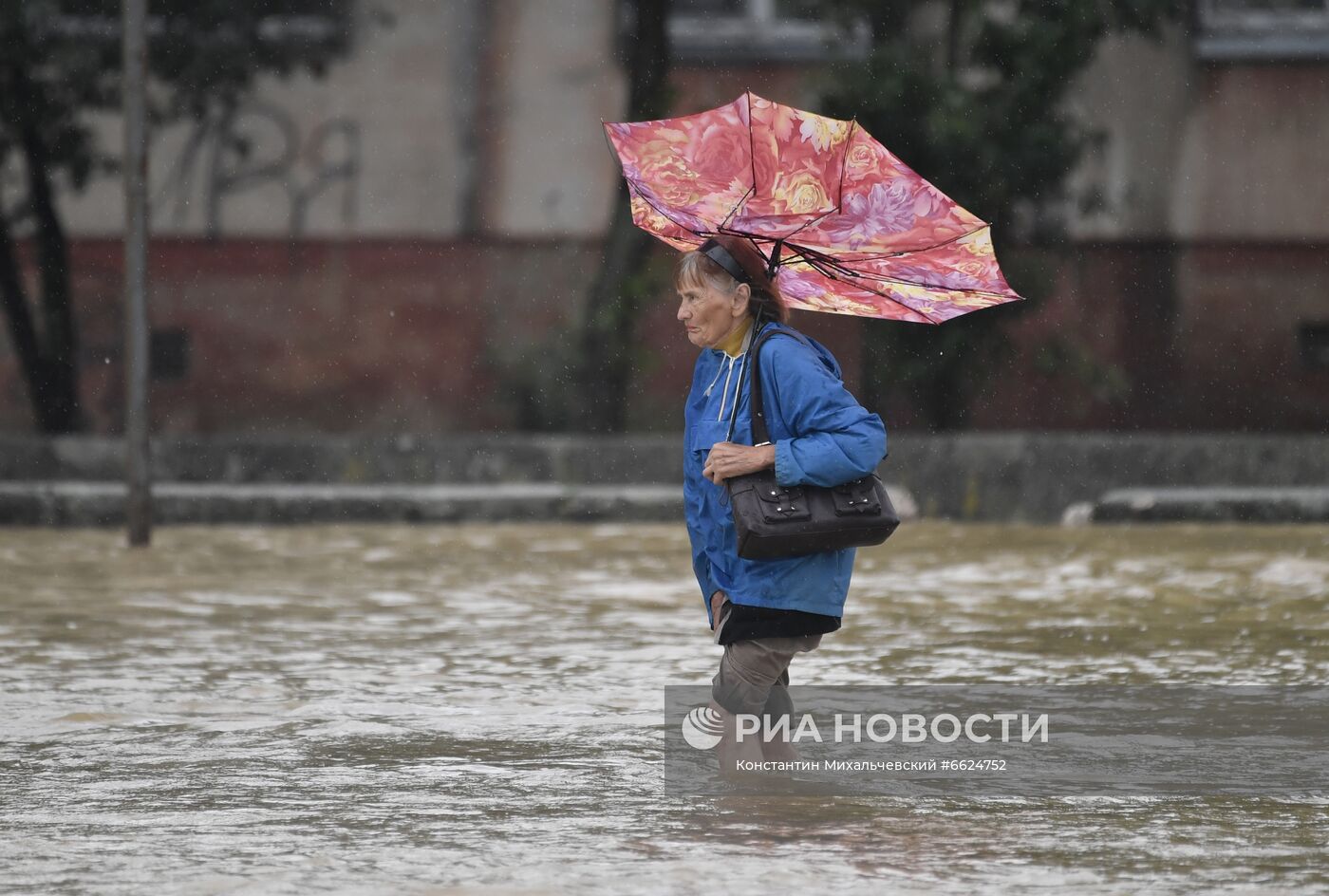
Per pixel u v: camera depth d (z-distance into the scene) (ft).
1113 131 173.27
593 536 123.13
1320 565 101.09
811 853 37.29
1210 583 93.09
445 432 177.06
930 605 84.12
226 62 167.63
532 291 176.86
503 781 45.16
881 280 44.01
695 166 42.65
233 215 177.06
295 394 177.78
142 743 50.57
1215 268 174.19
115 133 172.55
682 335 173.58
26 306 161.99
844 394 41.19
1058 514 137.59
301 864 36.37
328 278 177.37
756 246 43.24
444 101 176.35
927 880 34.99
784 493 40.75
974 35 155.63
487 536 123.03
